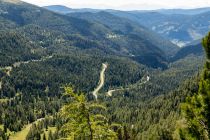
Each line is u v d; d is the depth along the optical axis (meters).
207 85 25.64
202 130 25.66
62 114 25.91
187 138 26.02
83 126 25.91
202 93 25.89
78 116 25.86
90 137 26.16
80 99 25.89
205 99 25.52
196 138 25.50
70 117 25.89
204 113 25.55
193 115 26.02
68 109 25.80
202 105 25.64
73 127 26.09
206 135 25.55
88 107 26.09
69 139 25.86
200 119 25.80
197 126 25.77
